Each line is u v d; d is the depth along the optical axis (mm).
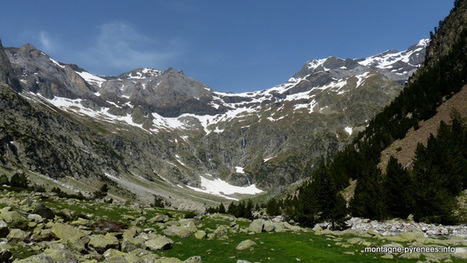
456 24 131250
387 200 54500
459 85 93812
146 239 29016
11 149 175750
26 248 21031
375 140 108500
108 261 19859
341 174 97750
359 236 35781
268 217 93750
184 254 25781
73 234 24188
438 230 41531
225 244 29750
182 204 79062
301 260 23844
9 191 63500
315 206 52188
